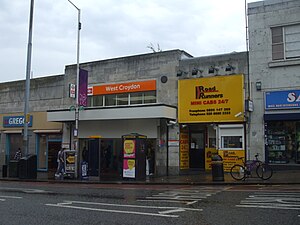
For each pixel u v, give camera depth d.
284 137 19.30
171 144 22.22
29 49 23.42
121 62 24.56
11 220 8.78
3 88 30.80
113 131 24.19
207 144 22.62
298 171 18.61
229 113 20.53
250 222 7.98
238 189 14.23
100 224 8.15
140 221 8.36
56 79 27.98
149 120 22.95
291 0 19.55
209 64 21.45
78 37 22.41
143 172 19.98
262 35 20.11
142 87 23.55
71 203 11.25
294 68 19.14
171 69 22.70
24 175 21.83
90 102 25.72
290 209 9.37
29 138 28.70
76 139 21.75
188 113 21.78
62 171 21.58
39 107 28.50
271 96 19.45
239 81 20.41
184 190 14.55
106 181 19.27
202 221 8.20
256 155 18.38
